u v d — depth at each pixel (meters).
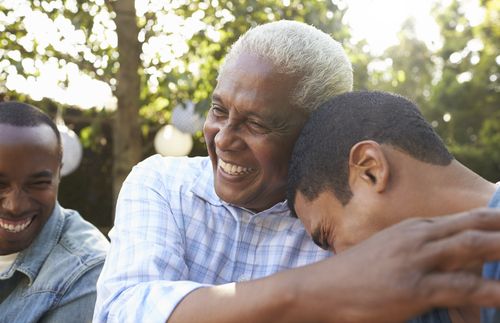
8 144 1.94
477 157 14.34
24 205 1.98
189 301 1.01
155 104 6.20
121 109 4.81
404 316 0.78
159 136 5.69
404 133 1.08
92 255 2.00
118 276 1.29
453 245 0.76
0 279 1.99
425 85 13.50
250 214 1.50
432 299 0.76
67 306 1.93
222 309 0.94
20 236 2.01
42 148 2.00
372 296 0.78
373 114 1.11
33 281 1.98
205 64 5.18
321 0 4.69
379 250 0.80
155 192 1.47
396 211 1.05
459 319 1.08
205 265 1.49
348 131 1.12
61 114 5.62
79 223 2.13
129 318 1.10
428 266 0.77
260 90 1.30
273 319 0.88
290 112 1.32
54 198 2.06
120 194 1.49
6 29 4.84
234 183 1.40
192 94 5.01
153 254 1.32
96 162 8.62
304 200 1.18
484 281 0.75
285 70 1.31
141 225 1.40
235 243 1.50
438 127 15.27
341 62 1.40
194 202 1.50
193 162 1.58
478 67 14.18
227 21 4.78
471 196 1.05
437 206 1.05
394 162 1.07
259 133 1.33
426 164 1.07
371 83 5.90
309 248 1.50
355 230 1.08
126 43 4.72
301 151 1.20
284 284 0.86
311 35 1.37
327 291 0.82
